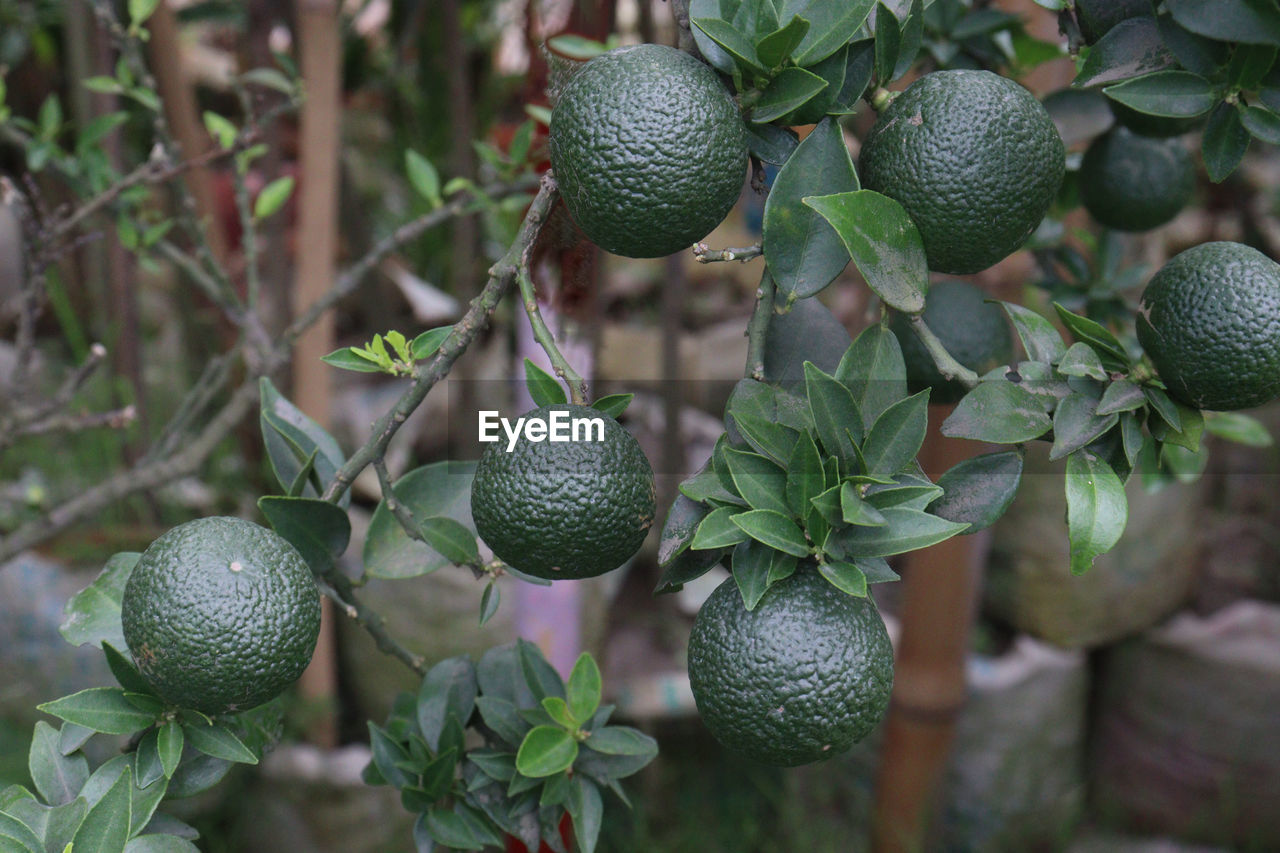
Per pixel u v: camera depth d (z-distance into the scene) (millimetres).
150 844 615
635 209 575
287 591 593
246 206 934
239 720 645
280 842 1228
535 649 714
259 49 1128
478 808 699
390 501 634
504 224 1362
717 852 1343
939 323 688
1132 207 750
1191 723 1367
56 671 1149
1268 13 592
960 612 1149
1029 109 597
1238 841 1382
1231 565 1492
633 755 690
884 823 1265
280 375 1148
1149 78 620
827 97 604
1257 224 1574
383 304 1328
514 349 845
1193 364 599
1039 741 1370
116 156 1170
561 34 838
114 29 852
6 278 1529
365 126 1765
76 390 885
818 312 648
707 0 605
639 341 1583
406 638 1158
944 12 771
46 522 971
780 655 577
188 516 1314
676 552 595
